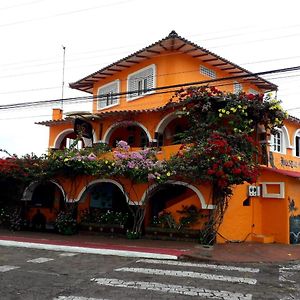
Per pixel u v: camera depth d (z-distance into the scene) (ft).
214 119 51.16
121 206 59.36
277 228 54.95
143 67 67.77
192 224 49.67
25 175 58.39
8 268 32.94
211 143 46.68
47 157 58.49
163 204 56.18
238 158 45.83
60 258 38.73
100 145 61.82
